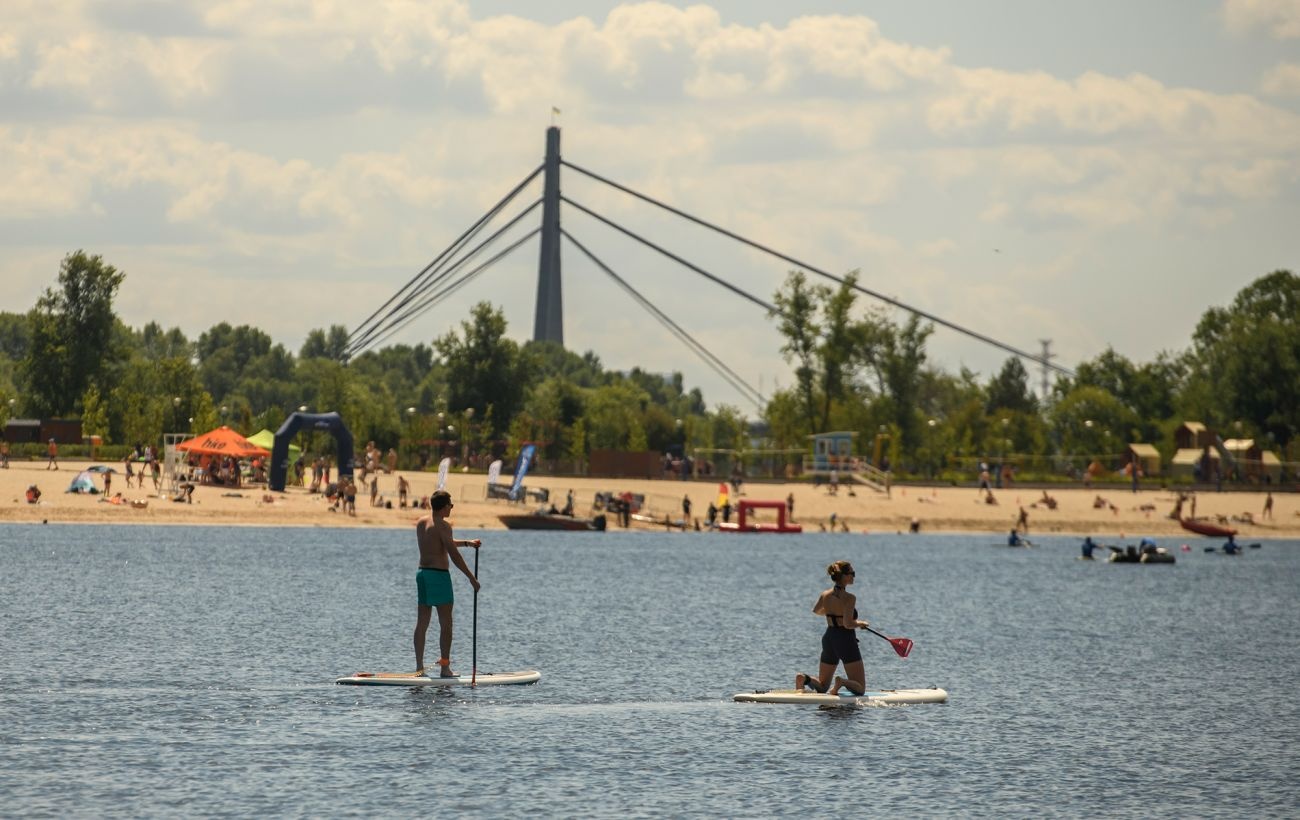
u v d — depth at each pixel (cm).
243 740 6050
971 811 5234
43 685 7250
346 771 5553
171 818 4869
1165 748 6419
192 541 19488
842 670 8744
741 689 7700
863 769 5816
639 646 9638
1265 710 7500
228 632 9669
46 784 5256
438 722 6506
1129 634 11531
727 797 5322
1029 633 11456
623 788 5412
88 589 12462
